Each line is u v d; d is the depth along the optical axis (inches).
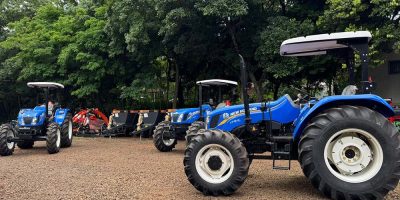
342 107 198.5
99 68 678.5
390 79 565.6
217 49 606.9
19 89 866.8
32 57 733.3
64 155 395.5
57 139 419.2
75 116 665.0
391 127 190.7
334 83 560.1
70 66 717.3
